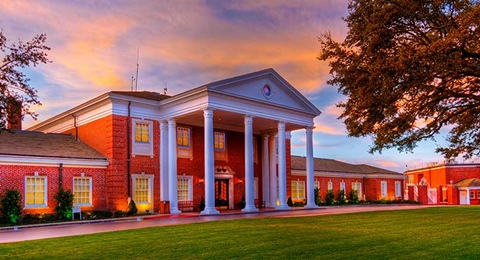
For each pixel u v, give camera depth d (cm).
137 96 3266
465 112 1897
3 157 2641
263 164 4181
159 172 3316
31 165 2772
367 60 1655
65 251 1280
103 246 1353
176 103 3244
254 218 2345
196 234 1602
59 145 3127
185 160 3553
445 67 1394
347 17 1716
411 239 1417
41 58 1453
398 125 1697
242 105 3272
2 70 1292
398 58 1480
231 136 3941
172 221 2411
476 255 1120
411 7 1505
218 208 3738
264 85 3444
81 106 3341
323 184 5128
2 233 2033
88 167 3016
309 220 2155
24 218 2597
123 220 2659
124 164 3111
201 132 3719
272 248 1265
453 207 3397
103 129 3169
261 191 4162
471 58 1529
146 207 3209
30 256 1210
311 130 3875
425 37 1567
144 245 1357
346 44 1748
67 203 2767
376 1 1602
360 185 5722
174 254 1196
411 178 7788
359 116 1783
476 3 1487
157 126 3344
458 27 1426
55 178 2866
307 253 1180
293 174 4716
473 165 6131
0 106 1284
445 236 1477
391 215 2417
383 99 1584
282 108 3578
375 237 1473
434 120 1841
